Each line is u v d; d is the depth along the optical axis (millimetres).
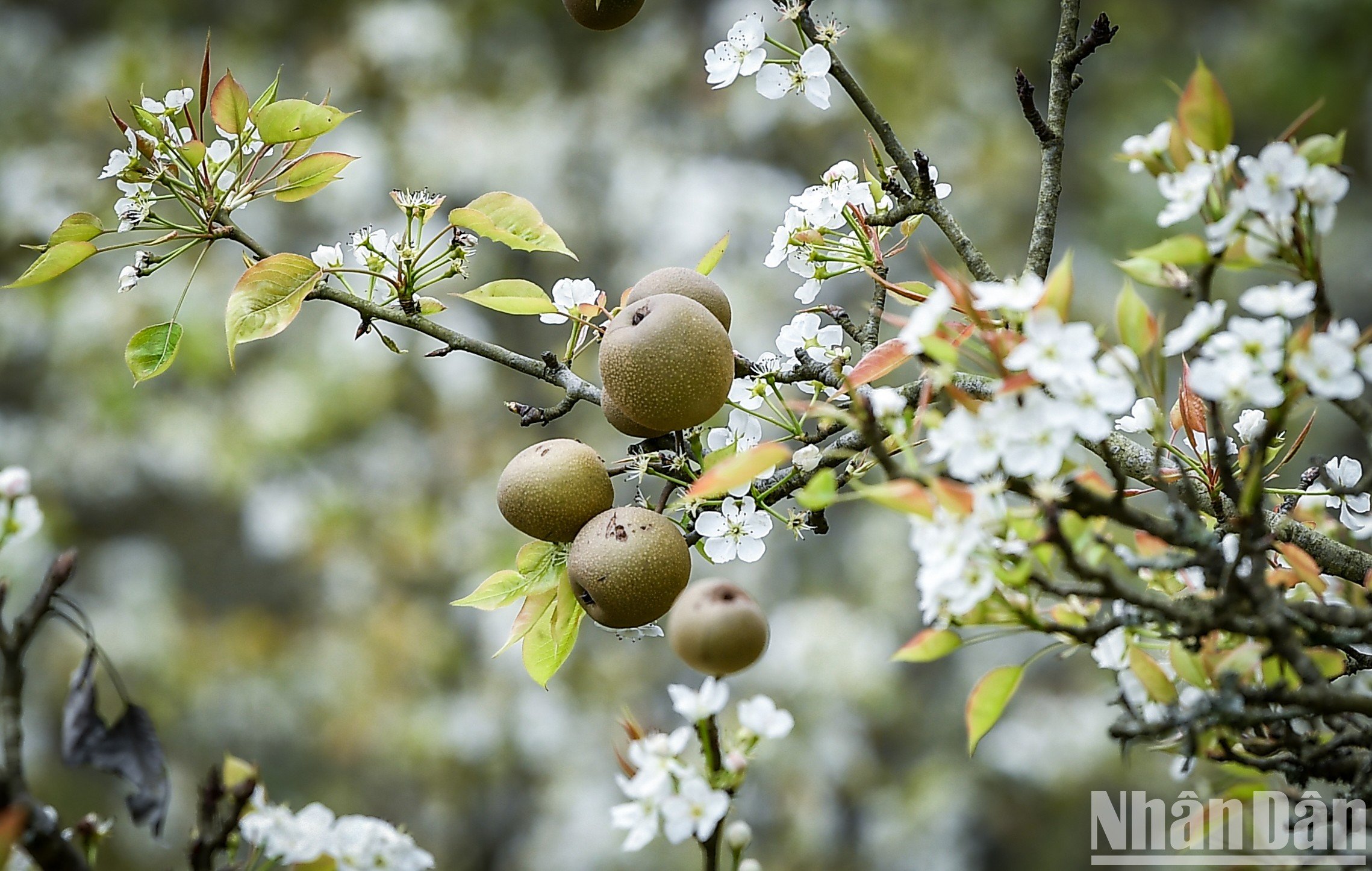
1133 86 13898
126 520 12289
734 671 2740
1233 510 3010
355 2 13188
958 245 3354
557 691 11016
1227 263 2320
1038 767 10898
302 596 12477
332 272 3471
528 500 3152
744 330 11039
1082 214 13148
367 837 2783
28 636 2385
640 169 11930
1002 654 11586
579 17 3766
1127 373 2217
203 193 3551
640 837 2441
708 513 3127
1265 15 14336
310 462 11766
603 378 3180
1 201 11773
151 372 3553
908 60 12789
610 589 3039
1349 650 2729
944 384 2234
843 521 11719
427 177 11883
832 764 10500
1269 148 2236
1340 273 13102
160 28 12727
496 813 11281
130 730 2590
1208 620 2264
